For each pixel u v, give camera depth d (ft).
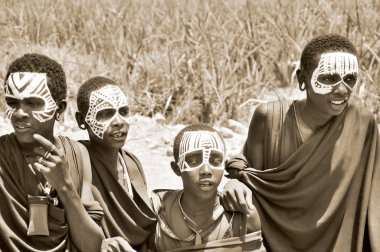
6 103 20.42
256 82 36.11
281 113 22.80
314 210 22.48
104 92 21.48
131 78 36.35
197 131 21.49
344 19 40.09
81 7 43.29
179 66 36.99
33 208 20.03
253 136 23.13
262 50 38.58
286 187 22.50
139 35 40.32
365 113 22.56
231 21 41.70
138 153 30.86
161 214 21.80
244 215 21.54
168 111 34.78
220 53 37.63
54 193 20.48
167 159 30.50
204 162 21.25
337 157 22.30
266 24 40.32
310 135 22.50
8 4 43.24
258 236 21.62
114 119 21.43
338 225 22.48
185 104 34.63
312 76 22.09
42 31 41.45
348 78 21.99
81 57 38.52
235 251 21.49
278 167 22.57
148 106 34.76
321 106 22.09
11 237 19.94
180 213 21.66
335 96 21.91
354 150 22.38
